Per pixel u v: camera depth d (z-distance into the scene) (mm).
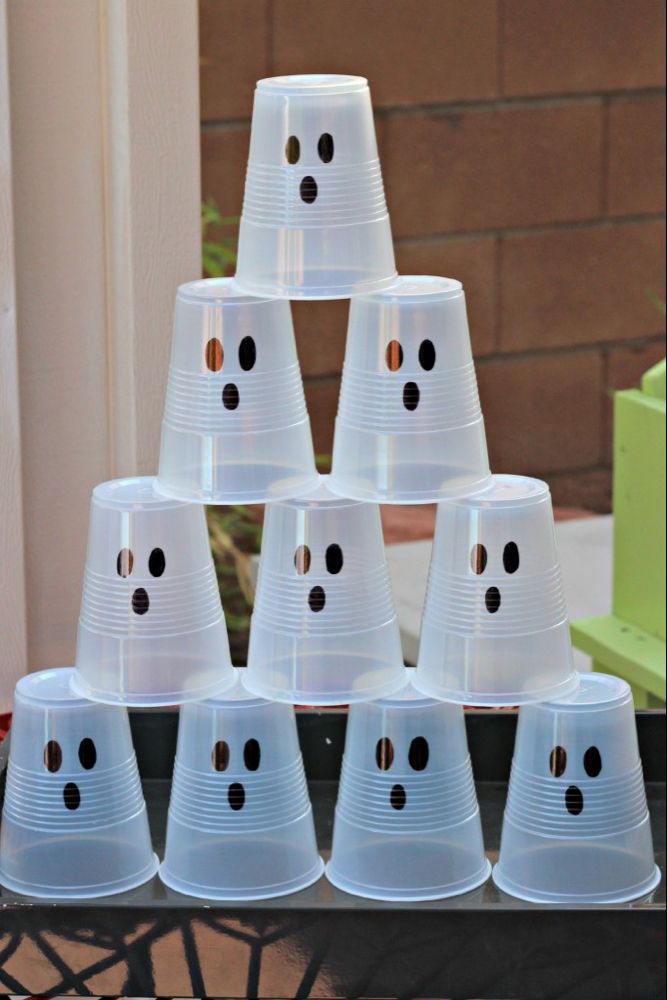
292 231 1703
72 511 2285
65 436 2252
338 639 1710
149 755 2037
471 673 1700
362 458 1721
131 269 2191
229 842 1692
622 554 2936
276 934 1635
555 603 1724
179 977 1659
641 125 4941
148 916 1640
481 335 4961
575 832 1679
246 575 3941
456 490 1725
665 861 1821
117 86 2127
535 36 4730
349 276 1714
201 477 1733
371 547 1736
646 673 2705
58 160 2146
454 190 4789
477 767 2029
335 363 4797
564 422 5137
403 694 1720
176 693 1728
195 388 1733
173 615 1725
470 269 4887
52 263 2178
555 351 5059
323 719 2029
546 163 4867
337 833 1743
